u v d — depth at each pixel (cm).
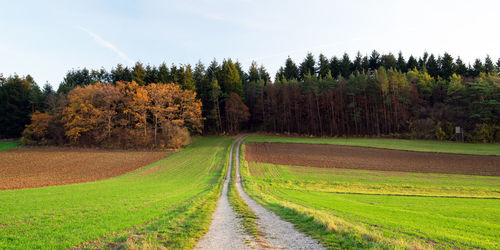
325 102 7838
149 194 2194
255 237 965
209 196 2142
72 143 6331
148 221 1206
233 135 7944
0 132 7469
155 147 6109
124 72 8850
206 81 8475
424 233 1092
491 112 6259
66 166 4381
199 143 6725
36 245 854
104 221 1192
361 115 7644
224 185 3042
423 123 6588
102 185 2850
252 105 9044
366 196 2517
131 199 1905
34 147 6156
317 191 2852
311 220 1194
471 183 3102
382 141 6362
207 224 1159
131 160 4941
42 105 7769
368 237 915
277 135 7956
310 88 8112
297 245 874
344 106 7769
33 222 1199
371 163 4412
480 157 4531
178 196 2092
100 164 4575
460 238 1024
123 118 6619
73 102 6216
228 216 1362
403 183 3156
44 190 2438
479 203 2162
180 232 1001
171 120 6347
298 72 11069
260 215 1398
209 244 885
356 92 7712
